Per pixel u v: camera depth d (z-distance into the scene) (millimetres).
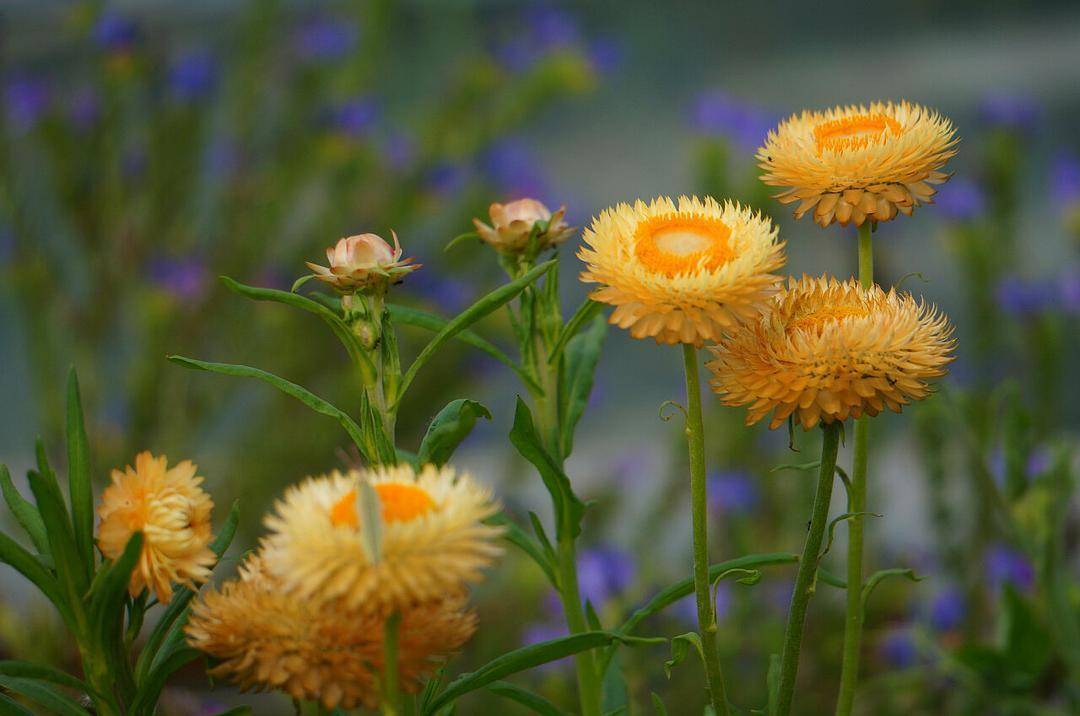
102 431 2131
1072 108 5340
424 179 2379
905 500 2236
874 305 1001
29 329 2207
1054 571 1253
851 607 1034
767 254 981
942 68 6250
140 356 2166
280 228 2336
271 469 2074
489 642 1787
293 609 942
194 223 2354
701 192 2055
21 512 995
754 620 1758
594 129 5664
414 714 992
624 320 977
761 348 992
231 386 2189
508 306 1092
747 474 1943
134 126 2309
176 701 1250
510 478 2115
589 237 991
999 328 1965
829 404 983
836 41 6918
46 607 1448
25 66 2414
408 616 949
